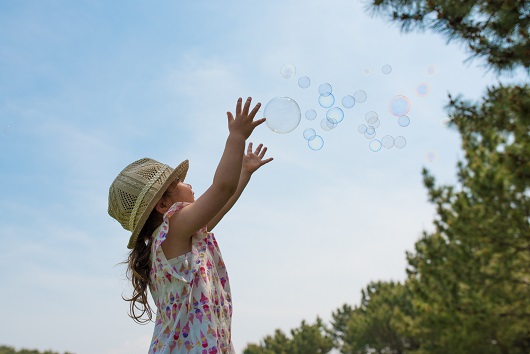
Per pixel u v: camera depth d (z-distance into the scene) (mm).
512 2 4445
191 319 1895
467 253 9586
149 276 2094
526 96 4738
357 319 25547
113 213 2244
